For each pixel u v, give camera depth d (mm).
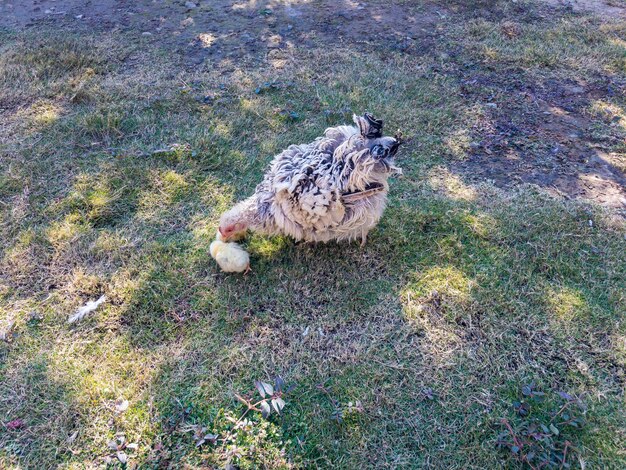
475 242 1128
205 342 942
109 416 833
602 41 1964
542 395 847
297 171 979
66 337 948
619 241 1127
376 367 904
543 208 1205
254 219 1044
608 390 865
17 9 2170
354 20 2094
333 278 1058
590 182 1300
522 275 1054
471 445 800
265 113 1534
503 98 1619
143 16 2115
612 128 1490
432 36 1977
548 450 771
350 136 990
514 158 1382
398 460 788
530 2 2279
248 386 877
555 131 1481
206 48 1892
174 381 881
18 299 1012
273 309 1003
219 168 1344
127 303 1004
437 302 1009
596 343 937
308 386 877
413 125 1487
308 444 804
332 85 1660
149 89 1641
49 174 1301
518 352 924
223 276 1061
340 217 999
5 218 1175
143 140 1430
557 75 1747
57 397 857
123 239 1136
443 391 869
